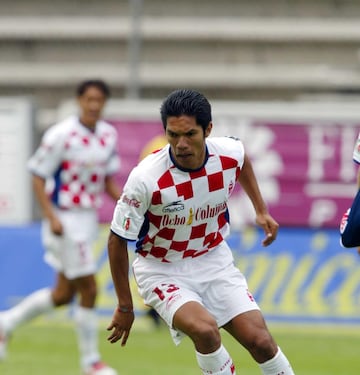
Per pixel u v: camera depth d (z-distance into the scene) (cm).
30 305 3409
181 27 7244
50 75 7275
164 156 1975
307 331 4425
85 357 3186
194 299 2022
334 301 4472
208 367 1958
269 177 5231
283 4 7331
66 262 3278
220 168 2002
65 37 7275
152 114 5209
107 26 7250
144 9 7362
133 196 1962
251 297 2069
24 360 3450
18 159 5388
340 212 5206
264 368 1991
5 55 7344
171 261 2083
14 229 4603
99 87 3306
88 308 3238
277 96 7175
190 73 7206
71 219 3288
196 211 2008
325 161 5222
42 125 6919
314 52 7175
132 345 3919
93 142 3312
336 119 5216
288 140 5234
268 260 4516
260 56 7231
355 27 7131
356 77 7062
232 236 4541
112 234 2000
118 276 2020
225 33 7225
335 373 3256
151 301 2084
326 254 4497
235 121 5256
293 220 5231
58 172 3306
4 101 5403
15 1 7406
